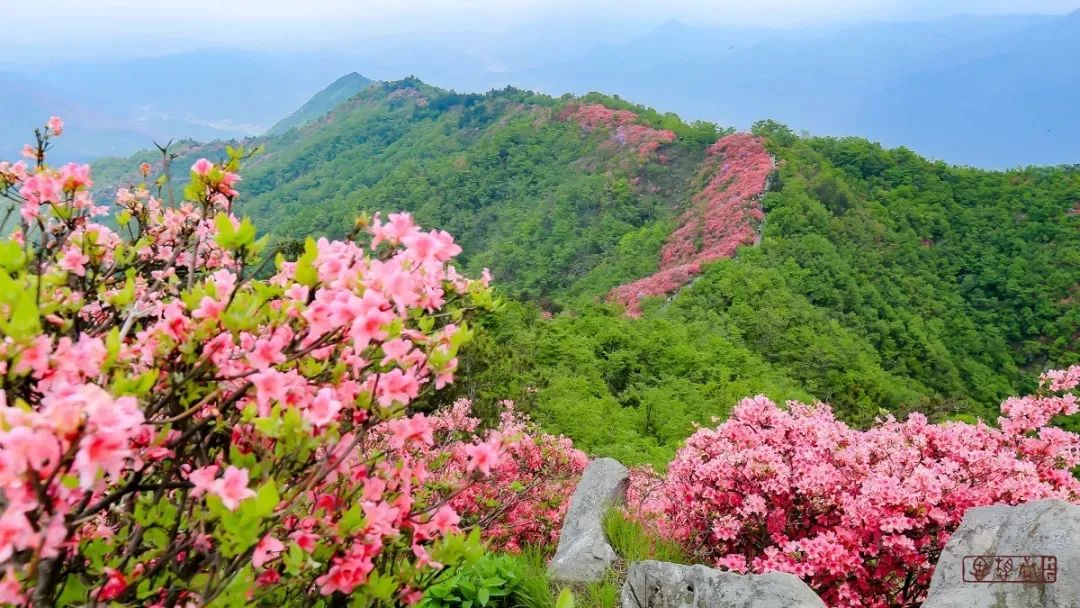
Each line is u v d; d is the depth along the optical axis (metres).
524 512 7.00
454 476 3.22
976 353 58.34
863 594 4.41
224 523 1.55
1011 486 4.40
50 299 2.03
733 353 37.03
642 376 31.12
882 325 54.41
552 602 4.25
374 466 2.40
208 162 2.57
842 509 4.72
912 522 4.25
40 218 2.68
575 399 22.53
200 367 1.94
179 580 1.86
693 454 5.66
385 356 2.18
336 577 1.99
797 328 46.22
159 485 1.88
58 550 1.60
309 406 1.99
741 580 3.68
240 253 2.15
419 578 2.48
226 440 2.20
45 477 1.39
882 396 37.56
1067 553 2.96
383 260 2.29
